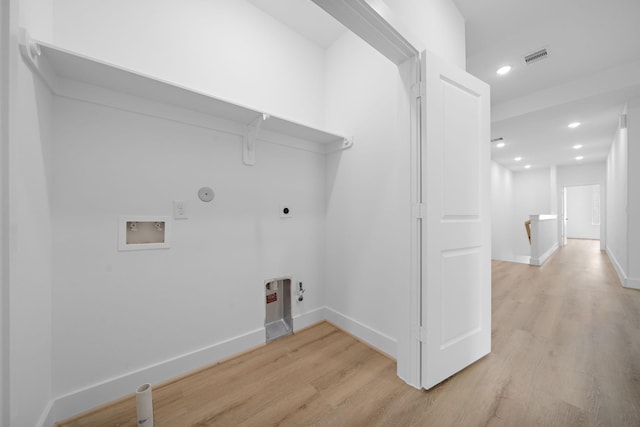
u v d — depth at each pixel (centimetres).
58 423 112
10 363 75
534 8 184
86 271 120
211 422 115
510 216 816
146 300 137
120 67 106
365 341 186
